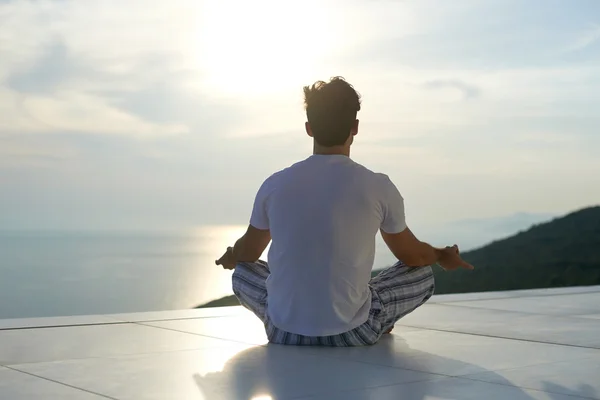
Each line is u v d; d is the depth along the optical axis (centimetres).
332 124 269
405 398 193
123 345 273
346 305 268
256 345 273
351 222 264
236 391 200
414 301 286
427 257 284
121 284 6656
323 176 267
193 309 376
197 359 245
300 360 244
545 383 212
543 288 510
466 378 218
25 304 5038
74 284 6028
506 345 279
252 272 291
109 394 196
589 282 1711
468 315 370
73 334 298
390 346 274
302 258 267
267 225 278
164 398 192
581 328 325
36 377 217
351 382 212
